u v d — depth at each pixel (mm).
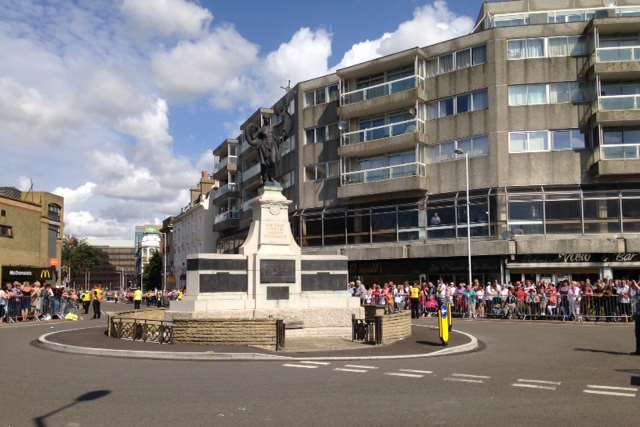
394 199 38812
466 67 36500
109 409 7953
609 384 9859
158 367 11820
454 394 9000
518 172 34312
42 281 46000
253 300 17859
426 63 38531
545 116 34375
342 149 40312
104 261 171375
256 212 19000
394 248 37281
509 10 41625
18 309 27688
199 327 14977
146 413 7715
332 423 7203
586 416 7543
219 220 62531
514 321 25266
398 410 7902
